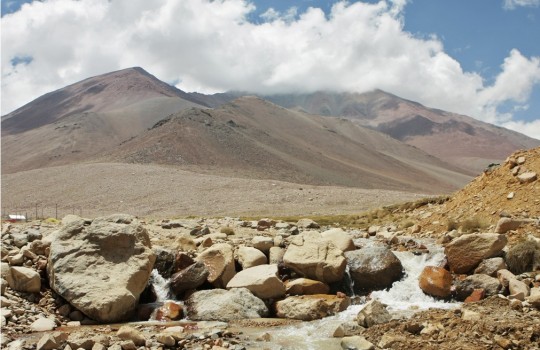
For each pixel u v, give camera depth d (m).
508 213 27.31
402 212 43.66
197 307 19.47
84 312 18.30
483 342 13.84
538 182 28.88
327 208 101.75
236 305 19.14
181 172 165.88
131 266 19.88
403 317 17.05
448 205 34.16
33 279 19.25
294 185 147.38
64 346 14.49
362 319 16.95
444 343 14.12
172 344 15.05
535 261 20.34
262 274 21.03
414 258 23.75
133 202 123.94
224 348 14.34
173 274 22.56
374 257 22.44
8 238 24.22
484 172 34.50
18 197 142.25
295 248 23.20
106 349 14.16
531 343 13.54
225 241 27.53
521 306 16.47
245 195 123.75
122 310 18.58
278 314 19.28
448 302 19.75
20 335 15.98
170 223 38.06
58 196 138.75
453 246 22.09
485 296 19.03
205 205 114.19
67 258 19.62
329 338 15.96
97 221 21.08
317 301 19.08
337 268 21.56
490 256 21.30
